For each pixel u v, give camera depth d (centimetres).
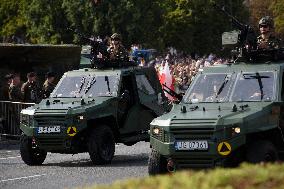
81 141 4409
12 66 6900
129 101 4731
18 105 5794
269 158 3228
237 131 3164
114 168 4184
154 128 3303
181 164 3234
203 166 3203
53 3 14400
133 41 14650
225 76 3588
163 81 7269
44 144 4372
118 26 14362
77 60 7100
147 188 2197
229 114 3241
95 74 4691
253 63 3675
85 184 3591
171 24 18488
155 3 15100
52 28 14425
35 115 4366
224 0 13438
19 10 16075
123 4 14325
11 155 5066
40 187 3541
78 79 4691
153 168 3331
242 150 3281
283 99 3472
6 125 5859
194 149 3188
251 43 3738
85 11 14162
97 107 4403
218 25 19188
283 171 2256
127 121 4691
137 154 4941
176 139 3219
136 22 14500
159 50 15800
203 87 3584
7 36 16425
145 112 4825
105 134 4388
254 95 3459
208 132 3173
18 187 3566
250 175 2212
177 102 3569
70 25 14400
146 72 4916
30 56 6838
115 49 4834
